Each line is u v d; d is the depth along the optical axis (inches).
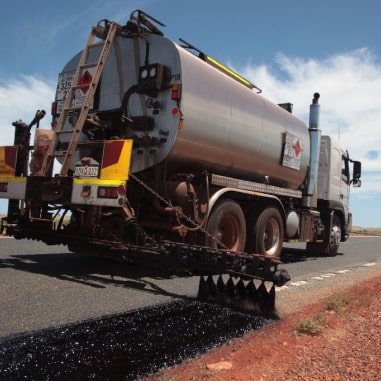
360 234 1339.8
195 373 123.5
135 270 283.1
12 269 257.0
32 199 254.8
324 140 472.7
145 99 267.3
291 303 215.6
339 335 166.4
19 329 150.0
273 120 359.9
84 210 245.8
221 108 291.7
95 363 125.3
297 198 416.5
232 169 318.3
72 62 305.0
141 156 267.1
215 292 210.2
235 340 153.7
